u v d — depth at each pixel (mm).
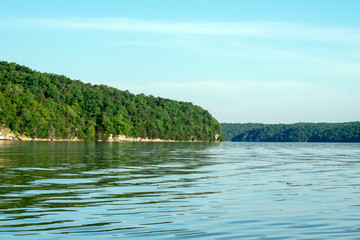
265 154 83000
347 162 55312
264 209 19344
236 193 24203
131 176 32844
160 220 16875
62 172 35000
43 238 13914
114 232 14867
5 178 30109
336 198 22625
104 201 21000
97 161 49625
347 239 14227
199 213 18312
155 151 88438
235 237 14398
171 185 27547
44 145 113500
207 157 65562
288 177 33594
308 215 18078
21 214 17625
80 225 15828
